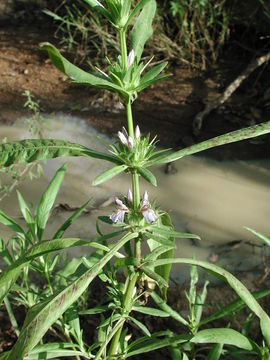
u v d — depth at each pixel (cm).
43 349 35
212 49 95
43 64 100
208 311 48
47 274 40
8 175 70
